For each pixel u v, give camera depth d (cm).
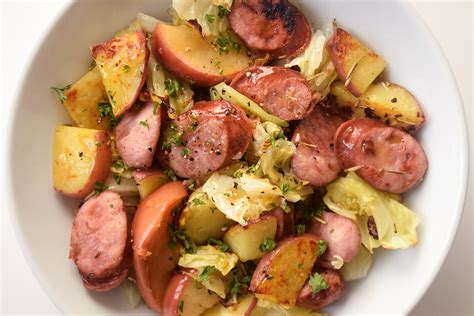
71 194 28
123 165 29
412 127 29
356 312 29
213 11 28
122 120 29
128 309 29
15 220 28
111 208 27
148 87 28
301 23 29
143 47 28
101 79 29
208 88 29
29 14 35
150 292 28
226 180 28
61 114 29
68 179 28
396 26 28
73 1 28
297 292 28
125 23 29
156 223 27
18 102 28
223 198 27
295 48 29
